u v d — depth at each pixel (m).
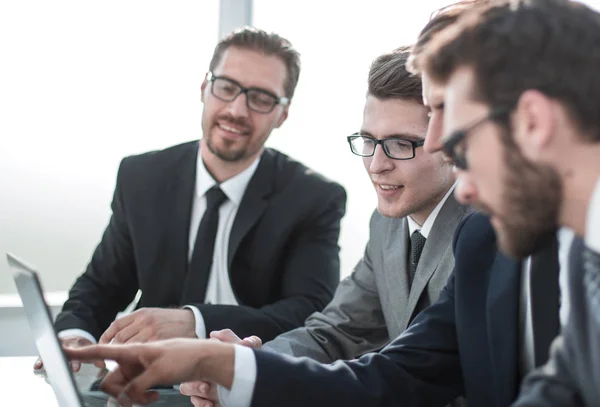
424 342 1.60
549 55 0.95
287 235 2.71
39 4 3.58
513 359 1.39
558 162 0.94
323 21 3.76
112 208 2.88
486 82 0.98
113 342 2.15
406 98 1.88
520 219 0.98
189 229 2.78
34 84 3.60
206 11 3.70
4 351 3.35
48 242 3.64
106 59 3.66
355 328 2.16
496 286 1.43
